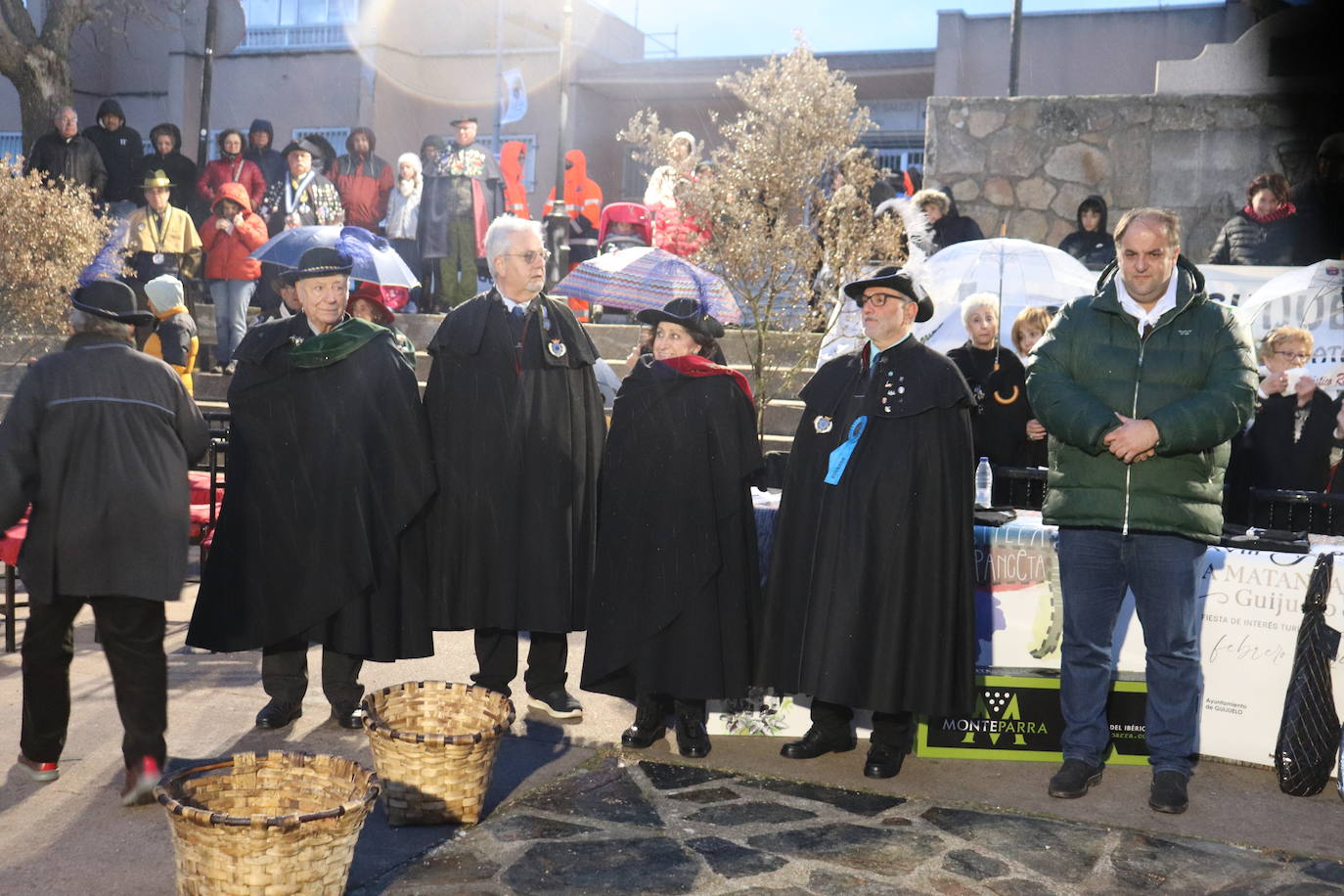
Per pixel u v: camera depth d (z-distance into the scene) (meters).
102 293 3.86
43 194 9.38
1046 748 4.65
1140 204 10.53
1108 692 4.60
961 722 4.65
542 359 4.79
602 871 3.53
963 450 4.31
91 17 14.94
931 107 10.81
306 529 4.47
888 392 4.32
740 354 9.30
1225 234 8.83
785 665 4.43
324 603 4.44
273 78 21.61
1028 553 4.64
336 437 4.50
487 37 21.50
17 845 3.58
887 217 6.49
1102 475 4.14
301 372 4.54
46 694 3.99
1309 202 8.59
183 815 2.99
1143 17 16.20
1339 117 10.05
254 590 4.51
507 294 4.85
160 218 10.00
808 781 4.33
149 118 21.20
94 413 3.76
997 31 16.67
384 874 3.48
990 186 10.77
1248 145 10.28
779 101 6.51
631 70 20.97
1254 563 4.53
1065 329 4.26
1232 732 4.59
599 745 4.63
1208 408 3.95
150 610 3.83
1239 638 4.57
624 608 4.52
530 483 4.72
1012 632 4.65
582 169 11.62
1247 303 6.46
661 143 7.26
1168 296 4.13
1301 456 5.47
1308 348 5.52
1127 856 3.74
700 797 4.13
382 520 4.52
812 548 4.41
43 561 3.73
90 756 4.30
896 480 4.25
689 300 4.61
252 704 4.95
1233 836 3.93
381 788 3.80
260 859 2.98
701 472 4.48
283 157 11.46
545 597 4.69
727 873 3.54
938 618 4.25
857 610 4.23
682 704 4.55
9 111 20.92
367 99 21.19
